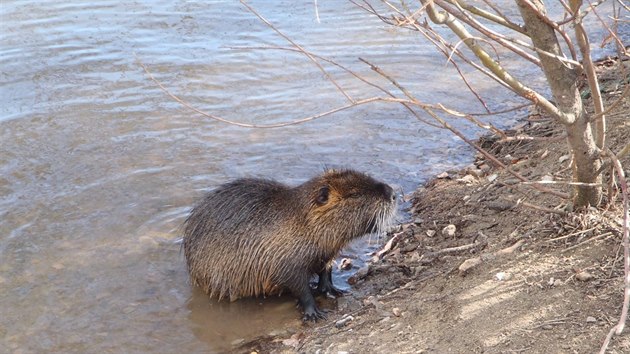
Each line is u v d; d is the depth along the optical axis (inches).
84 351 79.9
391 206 84.9
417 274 83.4
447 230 88.0
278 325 82.5
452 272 79.6
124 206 98.9
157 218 96.8
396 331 75.4
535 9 64.8
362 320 79.2
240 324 83.0
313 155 107.5
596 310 68.2
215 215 85.4
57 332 82.1
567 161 89.0
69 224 96.3
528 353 66.9
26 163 106.8
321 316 82.7
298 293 83.7
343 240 84.5
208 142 111.0
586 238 74.4
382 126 113.6
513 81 66.8
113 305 85.3
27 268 90.0
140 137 112.1
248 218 84.5
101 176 104.2
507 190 90.0
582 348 65.7
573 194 76.5
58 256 91.6
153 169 105.5
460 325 72.2
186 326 82.7
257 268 84.4
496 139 105.5
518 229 80.4
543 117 108.2
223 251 84.5
